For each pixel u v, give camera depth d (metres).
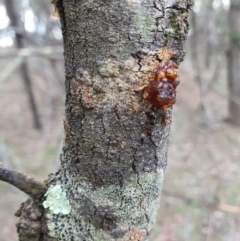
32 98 1.85
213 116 2.03
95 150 0.23
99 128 0.23
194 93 2.34
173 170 1.45
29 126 1.93
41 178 1.36
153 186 0.25
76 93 0.23
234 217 1.06
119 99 0.22
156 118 0.23
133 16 0.21
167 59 0.22
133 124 0.22
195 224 1.08
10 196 1.30
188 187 1.32
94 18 0.21
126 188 0.24
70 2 0.22
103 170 0.23
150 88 0.22
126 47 0.21
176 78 0.22
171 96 0.22
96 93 0.22
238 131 1.89
